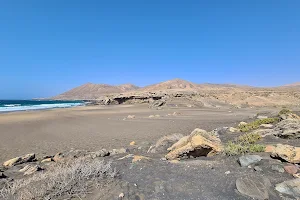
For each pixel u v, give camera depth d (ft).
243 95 279.49
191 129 68.08
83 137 61.72
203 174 21.33
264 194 17.29
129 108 199.11
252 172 21.08
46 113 144.15
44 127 82.48
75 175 20.22
